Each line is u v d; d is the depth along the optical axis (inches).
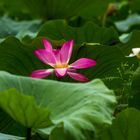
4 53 152.1
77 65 140.0
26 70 153.6
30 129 126.6
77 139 122.3
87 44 149.2
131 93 140.9
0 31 213.2
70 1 213.0
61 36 171.0
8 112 124.8
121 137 132.0
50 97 131.3
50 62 139.9
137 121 131.6
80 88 131.3
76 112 127.0
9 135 135.4
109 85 150.1
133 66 152.4
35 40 149.4
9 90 121.6
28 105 122.3
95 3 217.3
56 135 124.4
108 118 126.3
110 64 151.2
